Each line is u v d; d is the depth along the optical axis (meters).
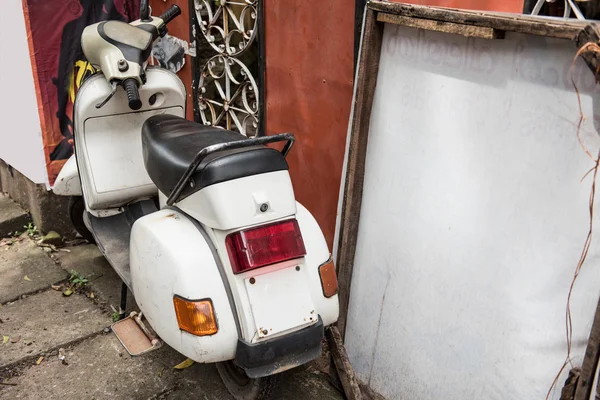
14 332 3.18
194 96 4.02
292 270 2.25
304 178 3.35
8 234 4.25
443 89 2.20
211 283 2.19
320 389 2.80
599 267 1.78
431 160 2.28
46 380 2.84
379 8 2.33
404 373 2.47
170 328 2.26
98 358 3.00
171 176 2.35
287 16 3.18
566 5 2.19
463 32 2.01
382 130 2.47
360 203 2.62
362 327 2.68
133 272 2.48
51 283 3.66
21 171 4.14
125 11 4.07
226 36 3.61
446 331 2.27
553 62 1.84
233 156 2.18
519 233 2.00
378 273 2.56
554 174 1.88
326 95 3.07
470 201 2.14
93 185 3.18
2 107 4.16
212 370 2.92
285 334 2.21
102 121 3.15
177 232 2.31
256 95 3.54
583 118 1.78
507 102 1.99
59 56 3.82
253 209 2.17
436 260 2.29
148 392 2.77
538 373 1.97
